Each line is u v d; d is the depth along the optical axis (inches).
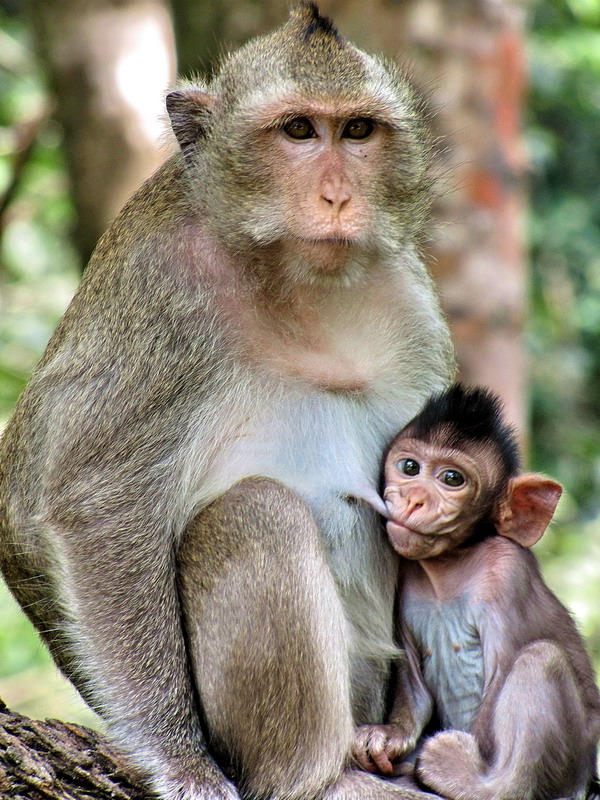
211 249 408.2
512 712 383.9
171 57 846.5
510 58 765.9
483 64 752.3
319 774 388.8
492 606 407.2
